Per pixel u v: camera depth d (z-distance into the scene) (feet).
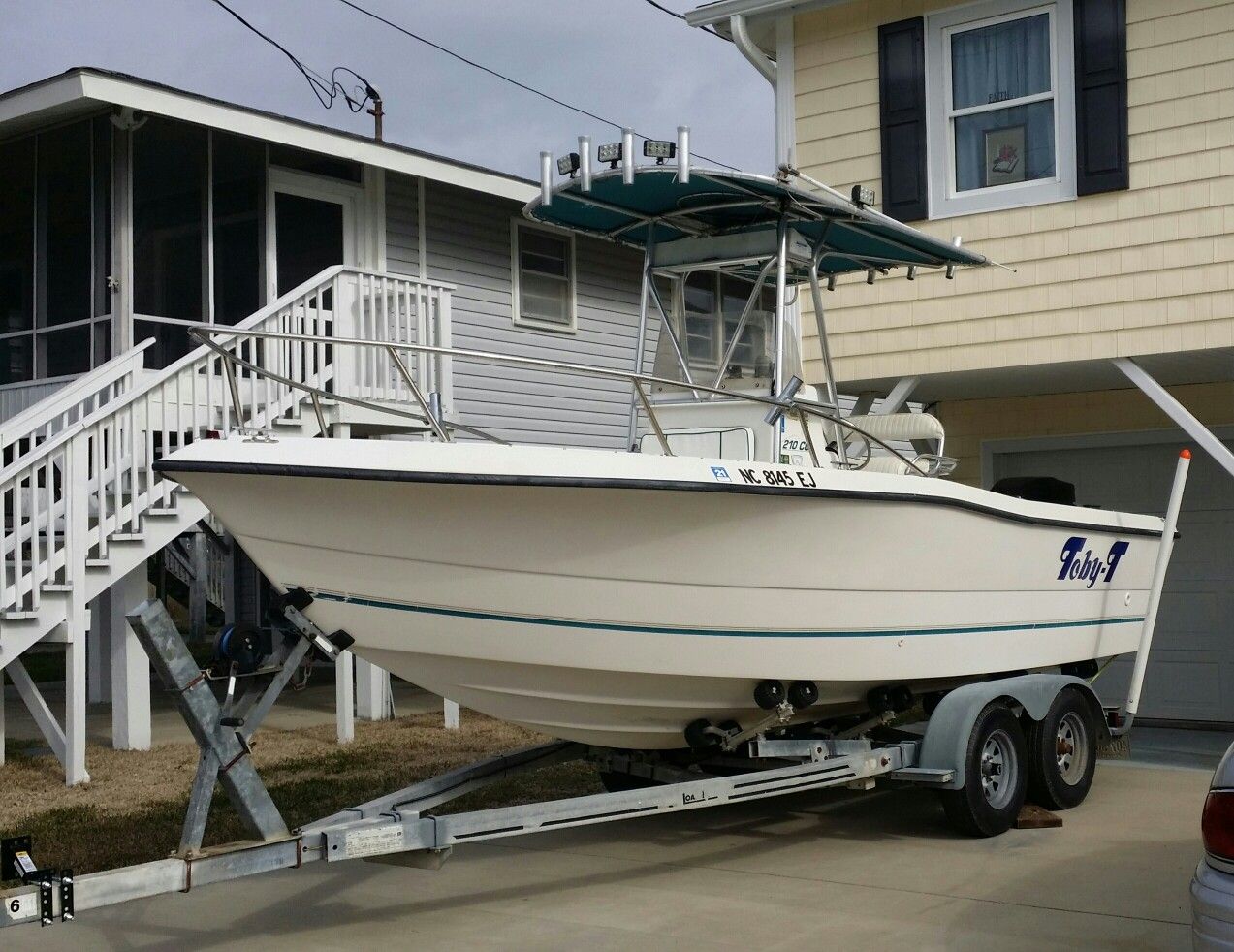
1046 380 32.78
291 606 17.26
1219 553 33.96
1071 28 30.07
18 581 26.48
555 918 17.56
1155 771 28.27
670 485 17.21
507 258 47.16
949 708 21.53
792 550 18.94
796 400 21.72
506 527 16.96
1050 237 30.22
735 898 18.40
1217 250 28.14
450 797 19.20
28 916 12.91
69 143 35.99
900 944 16.05
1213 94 28.32
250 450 16.25
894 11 32.53
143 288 35.53
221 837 21.63
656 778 21.76
